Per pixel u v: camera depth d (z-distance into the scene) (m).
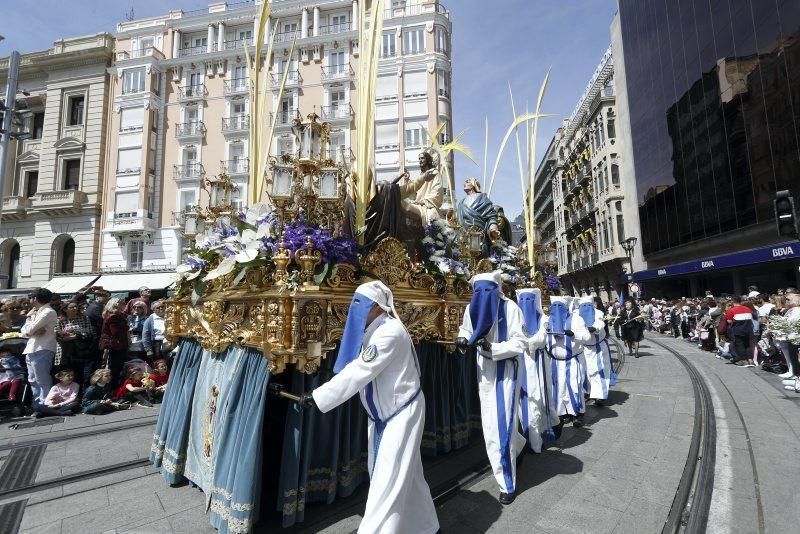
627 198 31.44
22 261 28.17
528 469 4.05
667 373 9.39
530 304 4.70
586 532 2.90
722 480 3.80
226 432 2.87
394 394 2.51
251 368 2.91
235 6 29.22
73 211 27.47
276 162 3.32
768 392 7.42
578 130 40.00
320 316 2.91
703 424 5.45
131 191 27.36
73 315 7.12
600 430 5.32
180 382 4.02
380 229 3.97
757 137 18.84
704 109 22.38
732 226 20.56
